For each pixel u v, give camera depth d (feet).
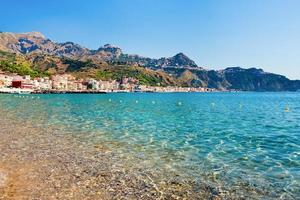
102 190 52.54
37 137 103.55
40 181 56.65
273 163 71.46
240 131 128.47
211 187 54.90
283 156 78.89
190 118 187.32
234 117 199.93
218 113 234.58
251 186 55.36
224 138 108.58
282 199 49.44
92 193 50.98
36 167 66.18
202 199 49.29
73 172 63.00
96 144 93.20
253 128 140.46
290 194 51.49
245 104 396.16
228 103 417.90
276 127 145.48
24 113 196.24
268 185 55.93
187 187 54.75
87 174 61.67
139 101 449.06
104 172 63.31
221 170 65.51
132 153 81.41
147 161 72.90
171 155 79.36
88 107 280.31
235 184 56.39
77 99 472.44
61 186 54.13
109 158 75.41
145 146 91.25
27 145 89.66
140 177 60.29
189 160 74.13
